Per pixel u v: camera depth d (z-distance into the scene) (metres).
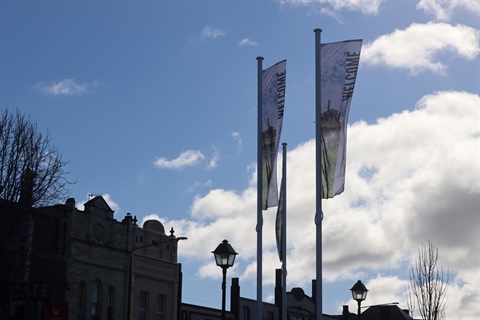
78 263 43.97
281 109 33.81
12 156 35.88
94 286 45.34
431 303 56.72
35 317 40.03
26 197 36.16
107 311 46.03
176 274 52.62
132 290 48.06
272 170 33.75
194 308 56.56
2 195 35.28
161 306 51.06
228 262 35.94
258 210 34.12
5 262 34.84
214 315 59.12
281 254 38.06
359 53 31.33
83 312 44.06
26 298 34.25
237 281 63.94
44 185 37.16
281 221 38.16
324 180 30.98
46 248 41.31
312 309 76.12
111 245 46.91
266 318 68.75
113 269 46.91
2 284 34.50
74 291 43.50
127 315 47.44
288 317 72.88
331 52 31.55
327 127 31.16
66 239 43.12
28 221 37.81
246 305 65.06
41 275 40.84
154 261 50.53
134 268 48.47
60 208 42.81
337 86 31.27
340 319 85.50
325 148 31.09
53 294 41.56
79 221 44.59
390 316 97.75
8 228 35.00
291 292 74.00
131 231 48.69
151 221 50.94
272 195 33.75
